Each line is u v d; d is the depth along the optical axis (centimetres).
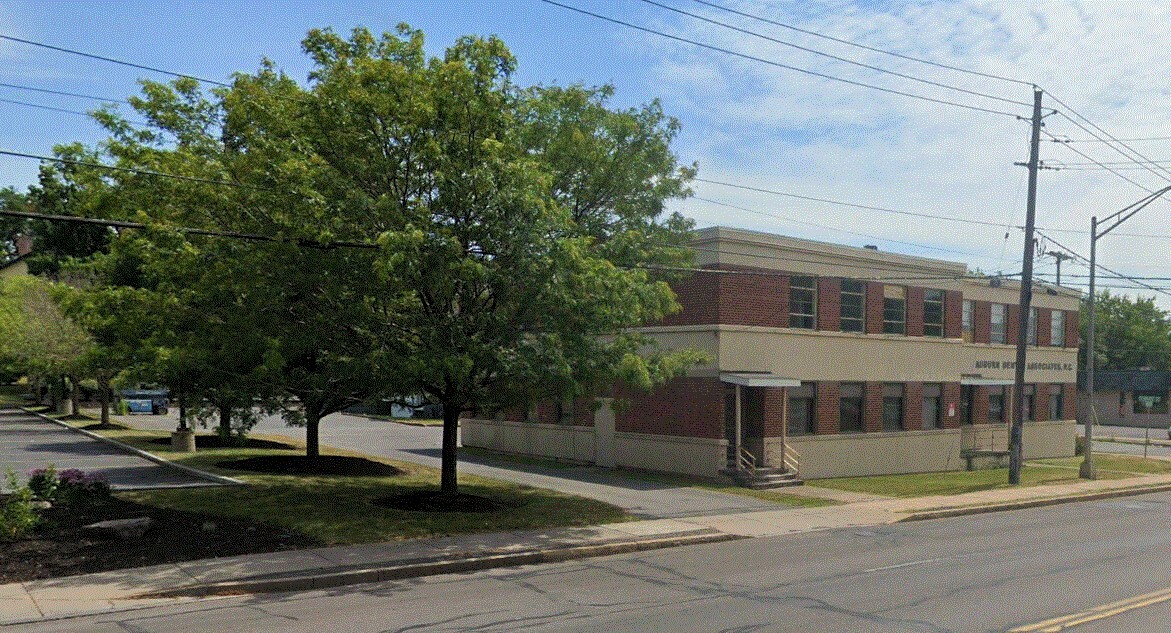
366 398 1911
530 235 1510
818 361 2875
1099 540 1708
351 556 1346
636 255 1938
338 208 1480
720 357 2612
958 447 3362
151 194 1576
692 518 1900
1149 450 4853
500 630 958
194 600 1104
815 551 1553
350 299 1576
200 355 1675
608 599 1130
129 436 3325
